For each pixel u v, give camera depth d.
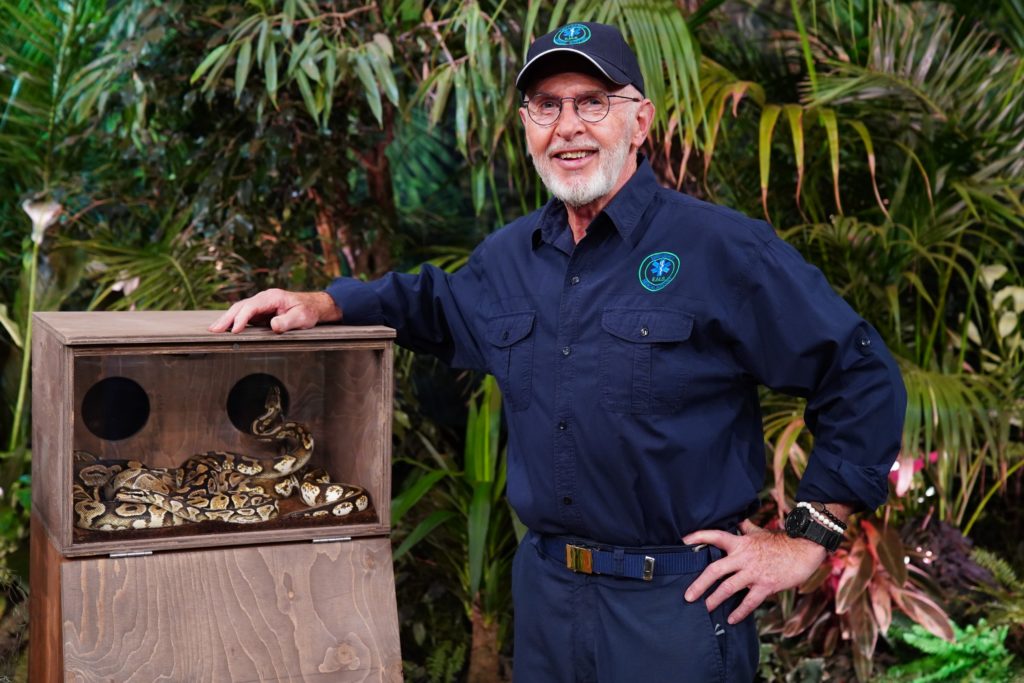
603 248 2.01
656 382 1.92
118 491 1.97
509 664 3.56
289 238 3.71
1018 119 3.62
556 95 1.97
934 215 3.61
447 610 3.75
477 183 3.45
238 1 3.54
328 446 2.28
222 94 3.63
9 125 3.72
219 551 1.94
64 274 3.41
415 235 4.44
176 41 3.59
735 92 3.30
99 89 3.44
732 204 3.83
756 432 2.07
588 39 1.95
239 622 1.90
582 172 1.96
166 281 3.34
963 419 3.20
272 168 3.48
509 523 3.43
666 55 3.18
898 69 3.67
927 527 3.75
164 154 3.72
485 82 3.25
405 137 4.52
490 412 3.27
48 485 2.01
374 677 1.96
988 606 3.64
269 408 2.21
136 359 2.09
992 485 4.14
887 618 3.41
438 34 3.41
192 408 2.16
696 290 1.93
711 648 1.94
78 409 2.05
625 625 1.96
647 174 2.04
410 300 2.29
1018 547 4.09
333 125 3.67
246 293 3.59
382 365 2.03
